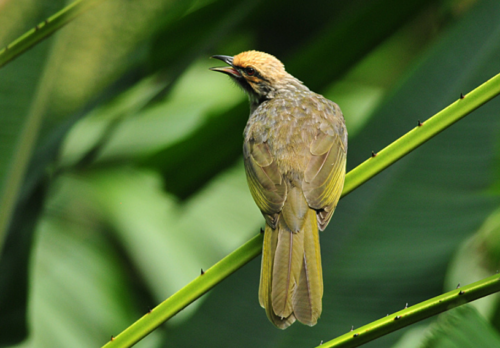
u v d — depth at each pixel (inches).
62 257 469.4
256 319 274.8
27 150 320.5
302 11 398.0
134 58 382.9
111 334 442.9
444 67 310.5
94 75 362.6
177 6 375.9
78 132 430.6
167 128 484.7
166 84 387.5
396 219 283.9
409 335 294.8
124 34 366.6
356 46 368.8
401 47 506.3
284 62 400.2
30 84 327.6
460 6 395.2
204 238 499.5
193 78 538.3
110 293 460.8
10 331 338.3
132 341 202.8
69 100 366.9
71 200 490.9
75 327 438.9
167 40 400.5
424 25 479.2
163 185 425.1
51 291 450.6
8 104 324.5
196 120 471.2
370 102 530.9
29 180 354.6
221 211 517.0
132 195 501.4
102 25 358.9
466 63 308.0
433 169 290.0
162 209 500.4
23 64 330.0
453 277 399.9
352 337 180.7
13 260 344.8
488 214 277.4
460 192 282.8
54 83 354.0
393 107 311.3
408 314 177.8
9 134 320.8
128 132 486.6
